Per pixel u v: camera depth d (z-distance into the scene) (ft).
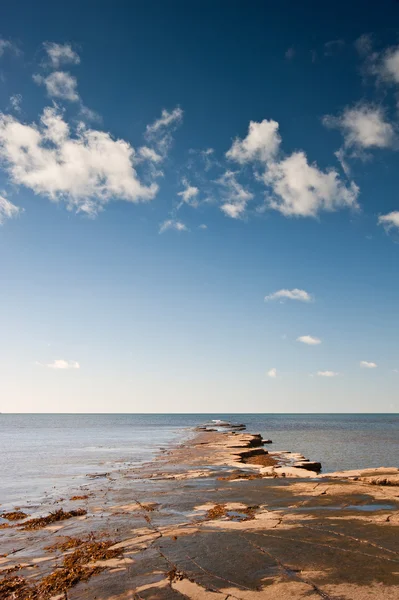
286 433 296.30
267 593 25.61
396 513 43.14
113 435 252.83
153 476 81.30
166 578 28.68
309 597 24.82
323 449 170.30
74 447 162.91
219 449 139.74
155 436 238.27
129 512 50.47
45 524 46.83
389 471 69.46
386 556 30.89
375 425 474.49
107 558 33.45
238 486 63.72
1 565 33.73
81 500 60.18
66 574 30.37
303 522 41.06
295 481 66.08
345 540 34.94
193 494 59.52
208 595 25.71
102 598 26.11
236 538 36.78
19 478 84.12
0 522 49.14
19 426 417.69
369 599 24.23
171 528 41.63
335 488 57.36
